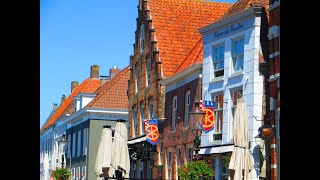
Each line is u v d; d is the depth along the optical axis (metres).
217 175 30.39
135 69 44.22
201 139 32.09
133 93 44.47
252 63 28.45
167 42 40.28
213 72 32.03
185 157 34.03
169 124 36.75
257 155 27.23
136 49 44.03
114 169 32.16
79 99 60.88
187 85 34.62
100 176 31.62
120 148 31.64
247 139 25.16
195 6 43.03
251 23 28.75
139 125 42.66
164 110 38.25
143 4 42.56
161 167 37.28
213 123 29.62
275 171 26.19
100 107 55.31
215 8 43.56
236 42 30.25
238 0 33.78
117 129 31.86
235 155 24.97
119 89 56.78
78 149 58.75
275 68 26.84
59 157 65.50
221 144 30.42
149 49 41.03
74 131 60.84
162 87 38.75
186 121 34.53
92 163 54.81
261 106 28.12
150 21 41.09
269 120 27.67
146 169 40.09
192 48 39.38
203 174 27.77
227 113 30.25
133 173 42.16
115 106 55.75
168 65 39.41
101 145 31.69
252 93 28.25
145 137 38.72
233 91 30.14
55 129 70.50
